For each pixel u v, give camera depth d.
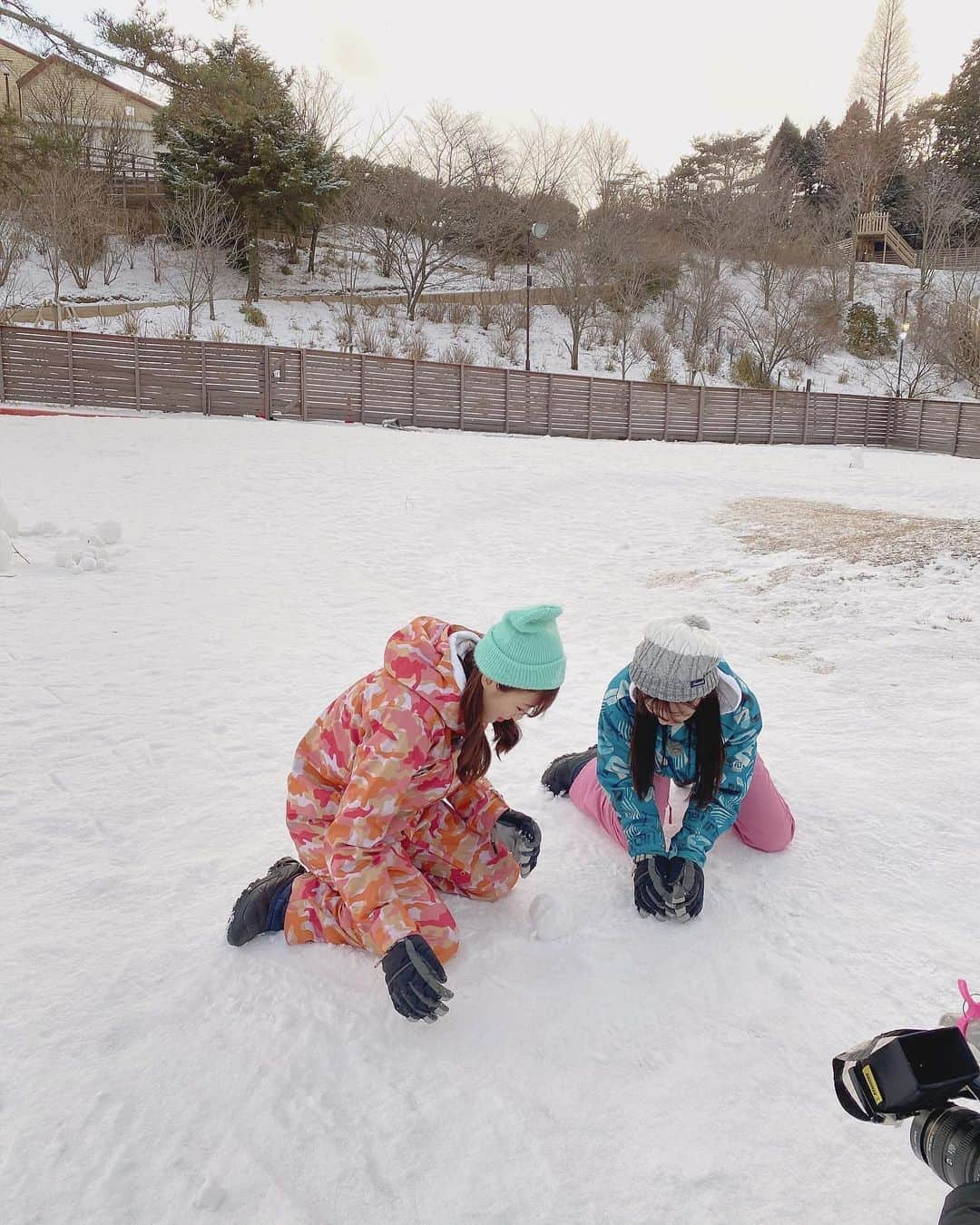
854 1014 2.15
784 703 4.50
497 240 41.53
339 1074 1.94
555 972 2.29
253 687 4.77
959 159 61.50
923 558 7.49
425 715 2.00
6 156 26.83
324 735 2.23
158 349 20.94
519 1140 1.78
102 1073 1.93
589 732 4.20
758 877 2.78
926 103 64.44
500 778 3.60
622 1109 1.86
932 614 5.90
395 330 34.47
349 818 2.02
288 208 34.81
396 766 1.99
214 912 2.57
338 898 2.30
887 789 3.38
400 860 2.23
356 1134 1.78
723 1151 1.76
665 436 27.95
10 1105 1.84
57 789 3.42
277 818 3.23
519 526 10.38
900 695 4.50
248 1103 1.86
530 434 25.62
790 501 12.30
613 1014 2.15
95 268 34.62
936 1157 1.21
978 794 3.30
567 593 7.28
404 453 16.80
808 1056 2.02
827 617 6.13
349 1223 1.59
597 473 14.83
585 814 3.22
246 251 35.84
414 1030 2.07
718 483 14.34
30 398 20.47
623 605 6.86
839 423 31.23
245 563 8.10
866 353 44.12
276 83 14.34
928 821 3.11
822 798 3.32
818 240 48.41
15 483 11.78
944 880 2.74
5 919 2.51
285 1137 1.77
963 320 41.97
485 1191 1.66
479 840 2.53
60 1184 1.65
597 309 40.94
